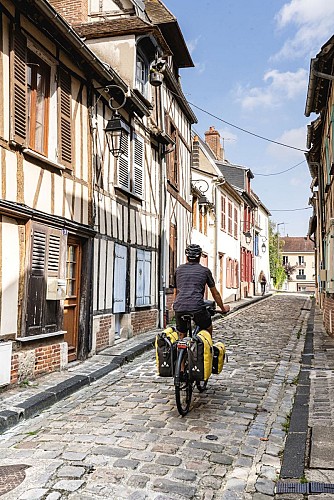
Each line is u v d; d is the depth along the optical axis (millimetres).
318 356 8781
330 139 10680
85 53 7676
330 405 5445
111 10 11484
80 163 8180
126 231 10445
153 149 12602
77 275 8297
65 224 7449
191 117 16609
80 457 4004
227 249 24625
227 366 7953
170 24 12945
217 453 4141
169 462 3920
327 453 4004
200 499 3344
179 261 15117
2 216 6023
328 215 12258
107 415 5242
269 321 15844
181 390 5109
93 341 8617
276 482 3570
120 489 3445
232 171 29922
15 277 6273
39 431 4754
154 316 12336
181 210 15492
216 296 5527
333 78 9109
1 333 5984
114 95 9617
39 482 3547
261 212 37656
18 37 6309
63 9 11297
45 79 7328
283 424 4965
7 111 6082
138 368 7930
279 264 48188
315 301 26797
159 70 11617
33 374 6566
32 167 6660
